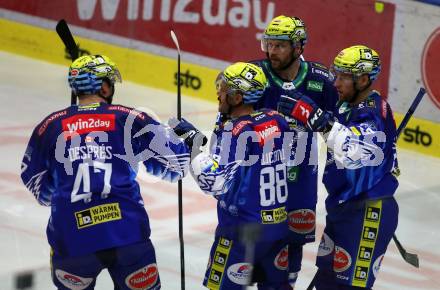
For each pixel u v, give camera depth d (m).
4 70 27.78
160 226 17.03
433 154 22.80
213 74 26.20
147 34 27.22
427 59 22.61
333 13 24.09
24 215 17.20
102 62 11.57
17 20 29.61
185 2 26.36
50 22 28.89
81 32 28.59
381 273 15.55
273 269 12.63
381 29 23.34
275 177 12.34
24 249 15.49
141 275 11.38
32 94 25.56
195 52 26.48
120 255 11.17
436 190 20.09
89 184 11.11
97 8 28.06
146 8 27.09
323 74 14.27
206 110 25.39
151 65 27.30
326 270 13.23
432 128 22.72
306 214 14.50
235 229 12.22
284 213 12.55
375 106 12.48
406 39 22.92
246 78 12.05
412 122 23.11
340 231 12.66
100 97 11.66
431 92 22.67
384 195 12.50
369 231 12.44
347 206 12.57
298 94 12.37
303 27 14.00
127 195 11.29
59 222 11.19
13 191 18.38
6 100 24.78
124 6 27.52
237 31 25.64
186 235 16.61
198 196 18.84
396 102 23.44
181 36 26.62
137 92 26.75
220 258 12.38
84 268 11.27
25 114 23.69
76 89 11.59
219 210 12.51
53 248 11.39
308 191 14.42
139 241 11.29
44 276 14.10
